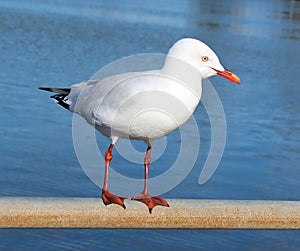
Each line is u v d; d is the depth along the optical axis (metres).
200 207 6.59
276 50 50.72
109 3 88.12
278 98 28.78
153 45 46.94
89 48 40.84
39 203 6.33
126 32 53.72
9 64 30.69
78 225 6.51
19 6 66.25
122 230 12.01
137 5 90.25
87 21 59.69
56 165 15.43
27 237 11.52
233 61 41.50
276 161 17.84
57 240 11.52
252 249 11.77
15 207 6.29
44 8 67.88
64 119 20.27
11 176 14.56
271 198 14.77
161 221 6.59
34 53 35.75
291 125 23.28
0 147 16.64
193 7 98.44
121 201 6.57
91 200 6.53
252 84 32.06
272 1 139.88
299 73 38.34
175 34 56.47
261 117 24.14
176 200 6.67
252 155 18.27
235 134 20.80
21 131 18.45
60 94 8.16
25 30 46.75
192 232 12.16
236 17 85.06
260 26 73.50
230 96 27.78
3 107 21.28
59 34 46.94
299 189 15.55
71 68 31.98
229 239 12.06
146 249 11.47
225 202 6.65
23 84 25.86
